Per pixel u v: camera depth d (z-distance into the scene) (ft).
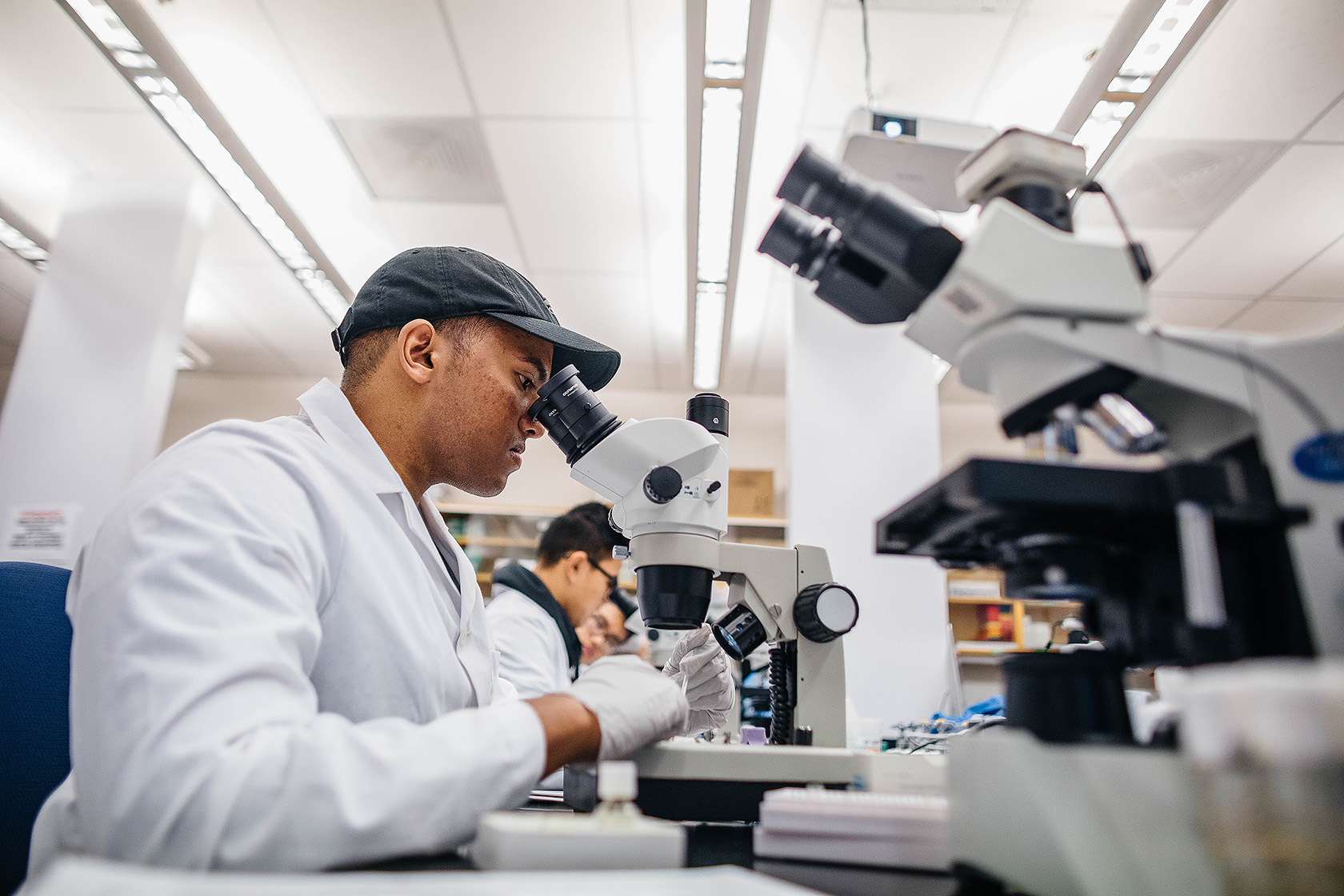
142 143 10.80
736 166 9.84
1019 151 2.01
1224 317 14.17
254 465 2.58
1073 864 1.26
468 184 11.08
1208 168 10.23
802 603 3.40
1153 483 1.73
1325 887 1.06
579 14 8.26
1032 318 1.84
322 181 11.00
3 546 10.29
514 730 2.04
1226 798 1.17
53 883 1.10
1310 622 1.62
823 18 8.29
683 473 2.96
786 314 13.70
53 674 3.07
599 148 10.33
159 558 2.02
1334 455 1.70
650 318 14.97
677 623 2.99
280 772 1.74
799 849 1.82
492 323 3.44
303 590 2.31
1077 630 4.56
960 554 2.29
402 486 3.20
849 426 10.48
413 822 1.78
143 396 10.74
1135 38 7.88
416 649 2.82
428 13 8.29
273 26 8.45
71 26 8.76
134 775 1.73
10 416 10.72
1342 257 12.18
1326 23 8.02
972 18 8.21
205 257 13.30
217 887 1.14
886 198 2.00
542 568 8.25
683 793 2.46
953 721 5.47
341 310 14.58
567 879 1.30
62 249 11.30
